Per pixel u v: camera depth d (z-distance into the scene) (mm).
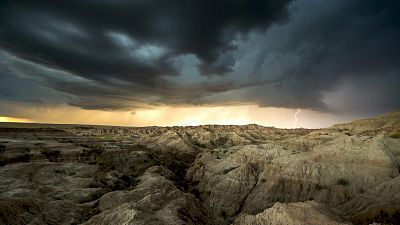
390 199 57969
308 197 73125
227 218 74062
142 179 83812
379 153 74625
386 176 69562
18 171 78188
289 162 84625
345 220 47438
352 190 69562
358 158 76125
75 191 68688
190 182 103750
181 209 54875
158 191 64812
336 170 76000
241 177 86562
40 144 111750
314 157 82312
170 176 99500
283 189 77562
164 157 132250
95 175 85375
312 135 128125
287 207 47438
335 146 83312
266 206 74750
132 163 109875
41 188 67312
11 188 63906
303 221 43688
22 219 50938
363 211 58812
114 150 119938
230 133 196125
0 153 95562
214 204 80562
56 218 54062
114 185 80125
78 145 125688
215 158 116812
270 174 84938
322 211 47000
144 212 48875
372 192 62719
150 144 182250
